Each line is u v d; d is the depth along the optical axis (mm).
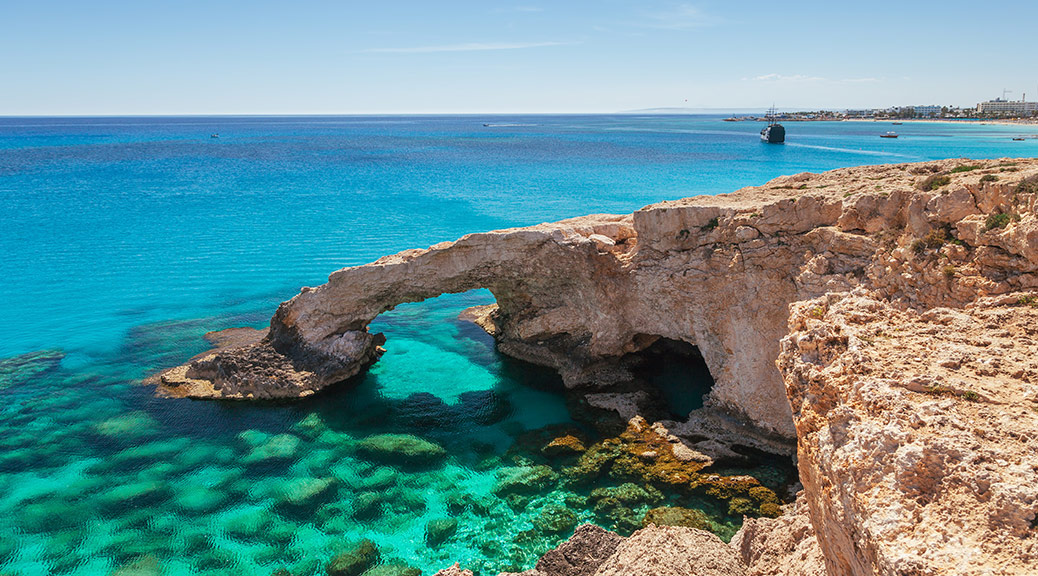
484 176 121750
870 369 12922
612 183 107750
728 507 24469
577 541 20953
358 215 83938
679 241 31078
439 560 22219
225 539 23188
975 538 9406
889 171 30297
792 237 26812
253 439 30031
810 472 13352
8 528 23547
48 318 46906
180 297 52094
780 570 16375
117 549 22531
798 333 15648
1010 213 16969
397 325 45156
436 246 36094
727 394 29547
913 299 18578
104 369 37625
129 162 148625
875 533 10016
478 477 27016
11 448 28875
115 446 29234
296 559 22250
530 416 32125
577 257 33844
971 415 11297
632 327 34656
